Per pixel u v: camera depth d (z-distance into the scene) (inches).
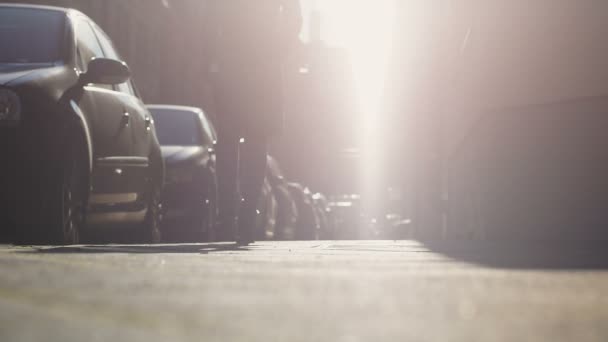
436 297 66.2
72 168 227.0
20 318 47.9
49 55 237.1
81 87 238.1
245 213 250.1
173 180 380.2
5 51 235.8
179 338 41.0
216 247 201.0
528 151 375.9
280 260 123.5
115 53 287.4
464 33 483.8
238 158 254.7
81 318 48.5
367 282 80.7
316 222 600.7
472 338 42.7
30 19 247.4
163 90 1525.6
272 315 51.9
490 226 427.5
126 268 97.0
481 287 76.0
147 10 1392.7
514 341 41.9
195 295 66.0
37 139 218.4
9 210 220.1
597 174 324.2
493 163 422.3
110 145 254.2
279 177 502.0
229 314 52.1
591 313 56.1
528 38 374.0
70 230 227.9
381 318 51.1
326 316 51.8
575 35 336.8
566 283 80.7
